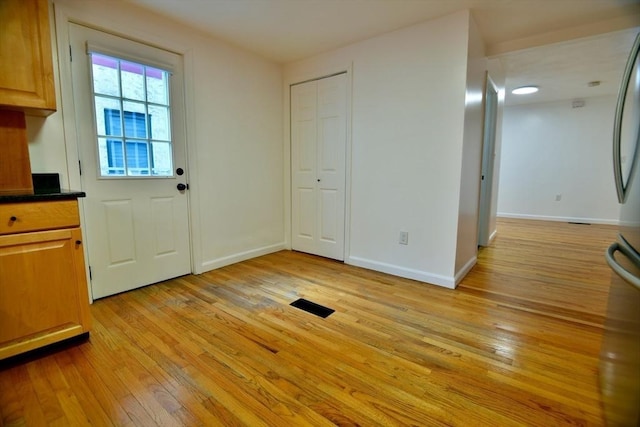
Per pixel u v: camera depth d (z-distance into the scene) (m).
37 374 1.53
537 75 4.04
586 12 2.43
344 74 3.16
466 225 2.87
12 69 1.69
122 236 2.48
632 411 1.02
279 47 3.13
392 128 2.88
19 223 1.58
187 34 2.70
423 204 2.77
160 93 2.61
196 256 2.95
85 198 2.26
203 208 2.97
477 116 2.89
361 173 3.14
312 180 3.57
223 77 3.02
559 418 1.28
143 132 2.54
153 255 2.69
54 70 2.03
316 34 2.84
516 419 1.28
